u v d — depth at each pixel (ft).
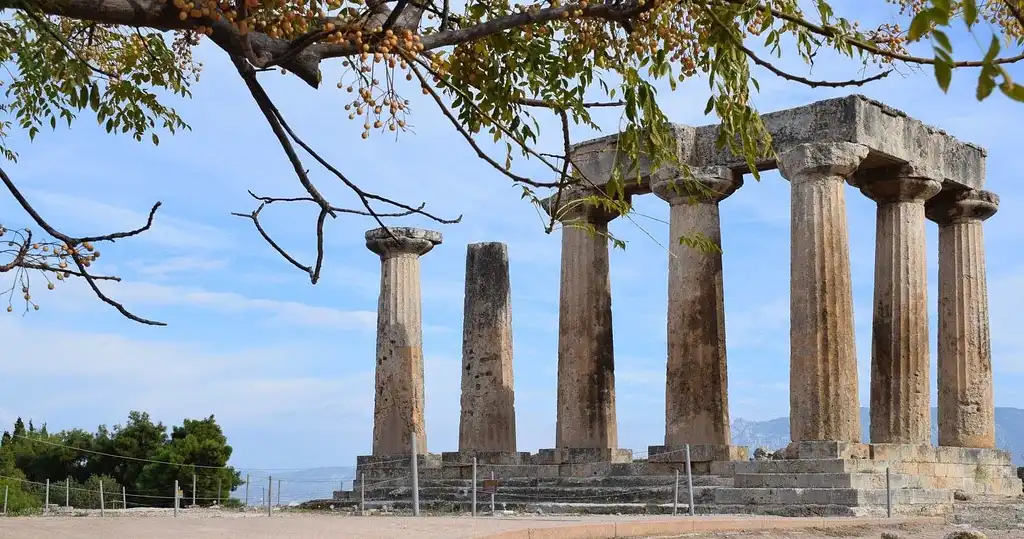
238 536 36.70
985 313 102.22
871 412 94.73
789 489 79.05
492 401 109.60
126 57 40.16
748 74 35.50
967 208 101.81
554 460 98.68
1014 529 63.82
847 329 86.58
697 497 82.99
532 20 31.68
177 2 26.35
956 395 100.99
